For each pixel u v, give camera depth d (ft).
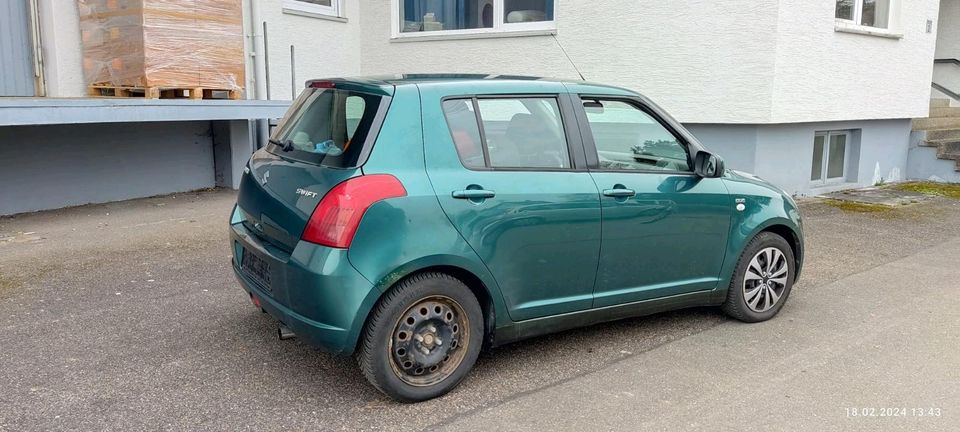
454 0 34.35
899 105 35.70
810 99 30.30
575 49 31.65
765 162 30.01
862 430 11.57
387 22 35.24
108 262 19.75
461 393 12.68
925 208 30.32
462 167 12.42
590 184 13.64
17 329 14.93
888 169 36.96
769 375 13.60
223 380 12.91
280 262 11.82
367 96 12.35
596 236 13.69
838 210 29.63
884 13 34.45
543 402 12.39
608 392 12.82
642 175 14.46
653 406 12.29
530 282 13.12
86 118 22.21
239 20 27.17
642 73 30.58
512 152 13.09
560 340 15.30
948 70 45.42
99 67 25.62
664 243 14.73
